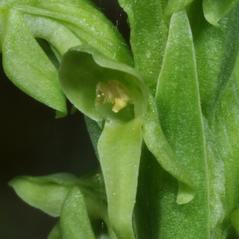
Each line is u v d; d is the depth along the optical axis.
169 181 0.05
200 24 0.05
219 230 0.05
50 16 0.05
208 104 0.05
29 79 0.05
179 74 0.05
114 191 0.05
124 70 0.05
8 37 0.05
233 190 0.05
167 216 0.05
